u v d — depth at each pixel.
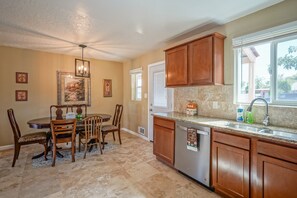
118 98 5.55
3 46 3.66
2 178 2.38
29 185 2.20
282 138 1.42
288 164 1.39
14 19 2.41
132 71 5.05
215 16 2.33
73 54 4.46
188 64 2.75
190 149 2.30
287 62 1.97
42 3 1.99
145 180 2.36
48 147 3.35
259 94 2.24
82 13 2.25
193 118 2.55
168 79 3.19
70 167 2.75
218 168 1.98
